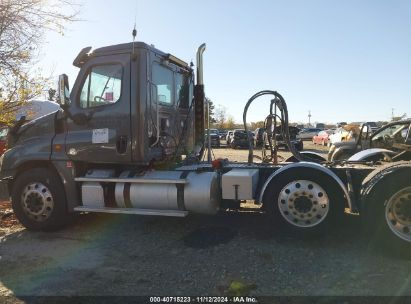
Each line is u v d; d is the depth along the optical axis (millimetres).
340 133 14234
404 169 5027
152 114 6285
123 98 6168
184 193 5906
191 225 6684
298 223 5547
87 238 6180
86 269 4926
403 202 5066
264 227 6426
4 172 6883
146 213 6062
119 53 6234
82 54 6422
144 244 5809
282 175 5582
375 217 5094
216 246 5602
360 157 7414
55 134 6656
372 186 5133
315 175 5465
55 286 4465
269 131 7086
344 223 6434
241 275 4621
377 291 4129
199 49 7504
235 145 31609
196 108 7566
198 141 7602
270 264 4914
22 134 6977
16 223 7227
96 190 6355
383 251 5273
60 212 6504
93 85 6410
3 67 11164
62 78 6410
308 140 50656
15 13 10531
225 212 7457
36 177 6559
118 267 4969
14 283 4570
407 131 8906
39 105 12758
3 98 11617
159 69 6637
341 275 4547
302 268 4773
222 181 5789
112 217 7312
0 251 5672
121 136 6184
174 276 4652
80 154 6410
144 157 6105
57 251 5613
